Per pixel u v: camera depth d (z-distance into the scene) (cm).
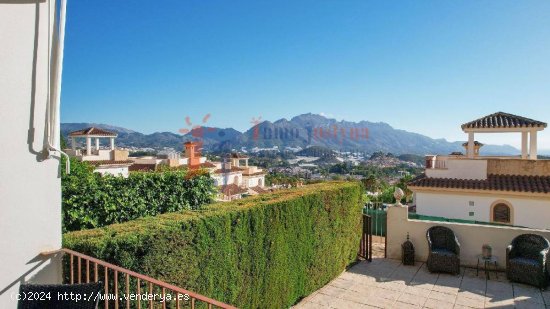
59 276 446
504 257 970
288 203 742
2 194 403
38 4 435
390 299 794
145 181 906
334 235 920
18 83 417
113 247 425
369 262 1060
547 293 816
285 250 727
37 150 436
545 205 1307
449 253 954
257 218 651
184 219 525
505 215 1369
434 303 773
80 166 1041
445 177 1548
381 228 1371
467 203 1437
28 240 424
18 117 417
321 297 805
